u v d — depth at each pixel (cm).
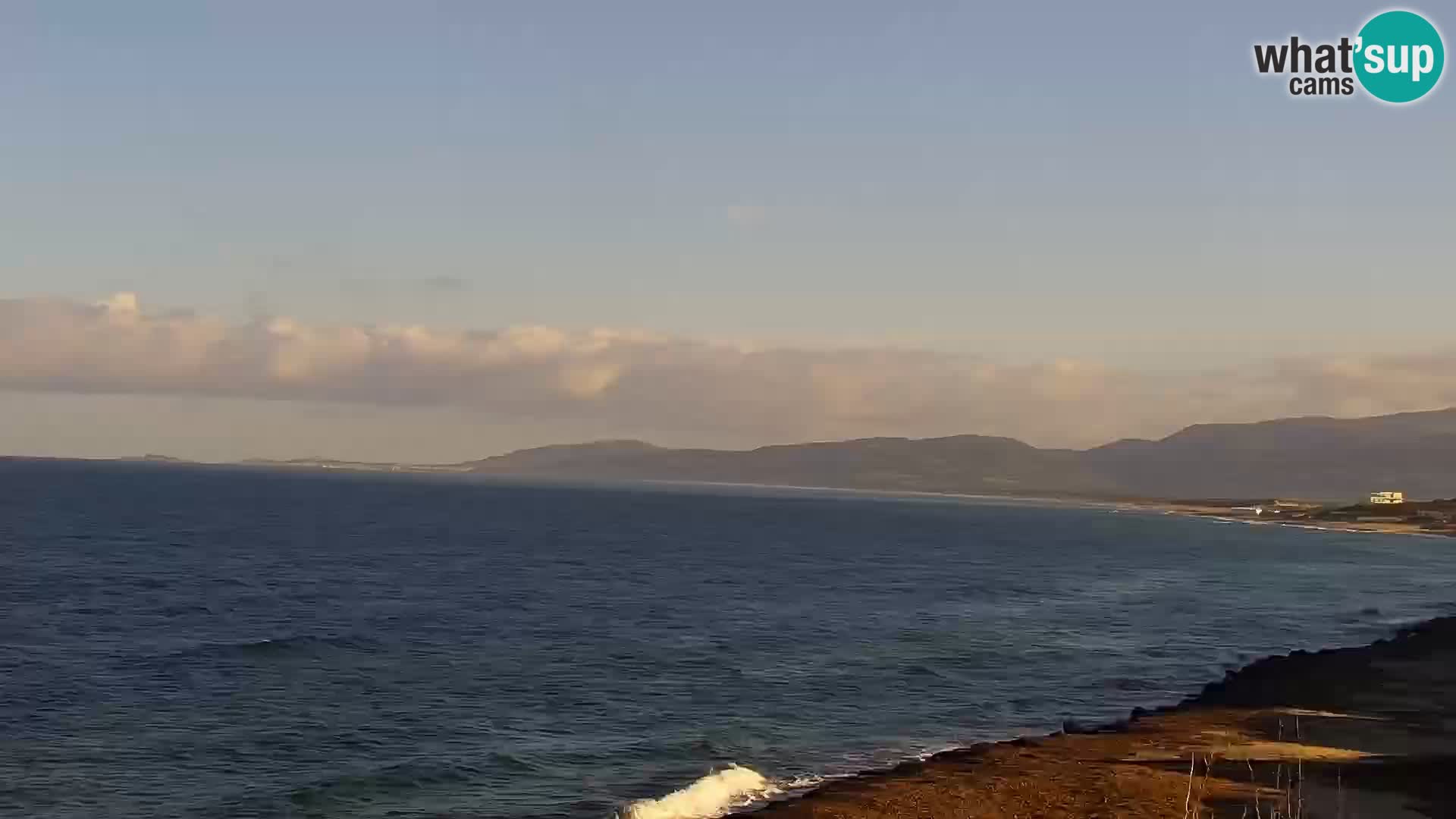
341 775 2934
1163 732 3316
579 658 4791
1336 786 2692
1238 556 13188
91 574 7988
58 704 3772
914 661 4784
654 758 3136
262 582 7875
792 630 5769
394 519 16375
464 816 2609
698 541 13788
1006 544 14900
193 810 2658
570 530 15275
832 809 2520
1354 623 6569
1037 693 4162
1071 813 2480
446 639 5338
